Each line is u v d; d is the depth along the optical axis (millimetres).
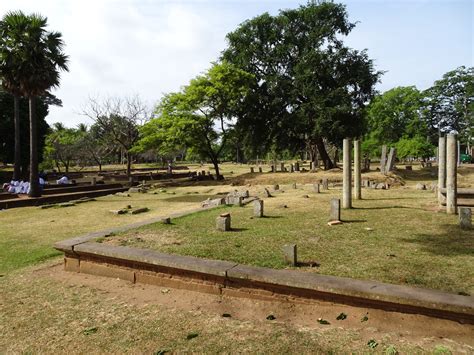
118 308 4277
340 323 3629
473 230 6656
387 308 3613
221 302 4305
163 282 4879
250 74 26203
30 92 17375
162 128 26875
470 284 3961
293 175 22750
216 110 26344
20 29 17062
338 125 24438
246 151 32562
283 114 27328
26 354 3387
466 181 20078
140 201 16016
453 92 49625
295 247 4766
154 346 3381
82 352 3371
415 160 57344
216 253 5352
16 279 5453
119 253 5176
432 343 3180
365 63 26234
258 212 8641
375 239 6094
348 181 9711
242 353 3176
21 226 10273
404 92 46688
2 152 31938
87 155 44562
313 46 26641
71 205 15055
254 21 27250
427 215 8289
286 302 4082
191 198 16703
